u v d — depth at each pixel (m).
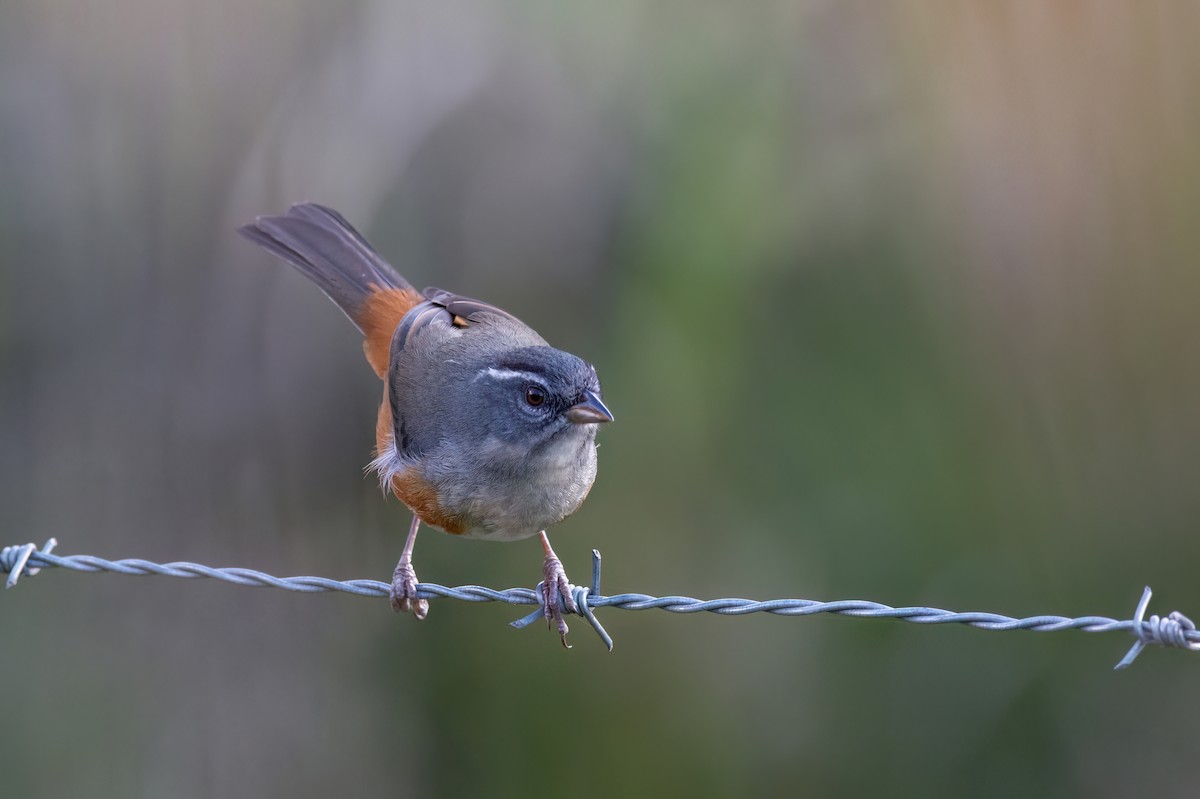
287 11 14.02
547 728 12.52
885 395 13.16
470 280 13.75
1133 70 12.56
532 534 8.80
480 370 8.60
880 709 12.59
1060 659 12.56
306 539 13.56
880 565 12.73
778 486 12.95
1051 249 12.90
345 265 10.41
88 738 12.88
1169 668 12.41
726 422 12.93
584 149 13.86
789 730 12.52
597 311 13.72
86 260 13.84
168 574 7.64
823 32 13.73
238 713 13.27
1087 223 12.80
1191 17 12.38
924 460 12.97
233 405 13.50
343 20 14.03
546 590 8.20
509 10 14.17
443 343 9.03
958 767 12.41
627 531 12.52
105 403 13.66
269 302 13.45
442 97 13.79
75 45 14.02
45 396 13.70
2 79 13.88
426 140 13.75
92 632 13.38
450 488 8.60
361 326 10.23
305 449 13.50
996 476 12.97
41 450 13.61
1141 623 6.61
